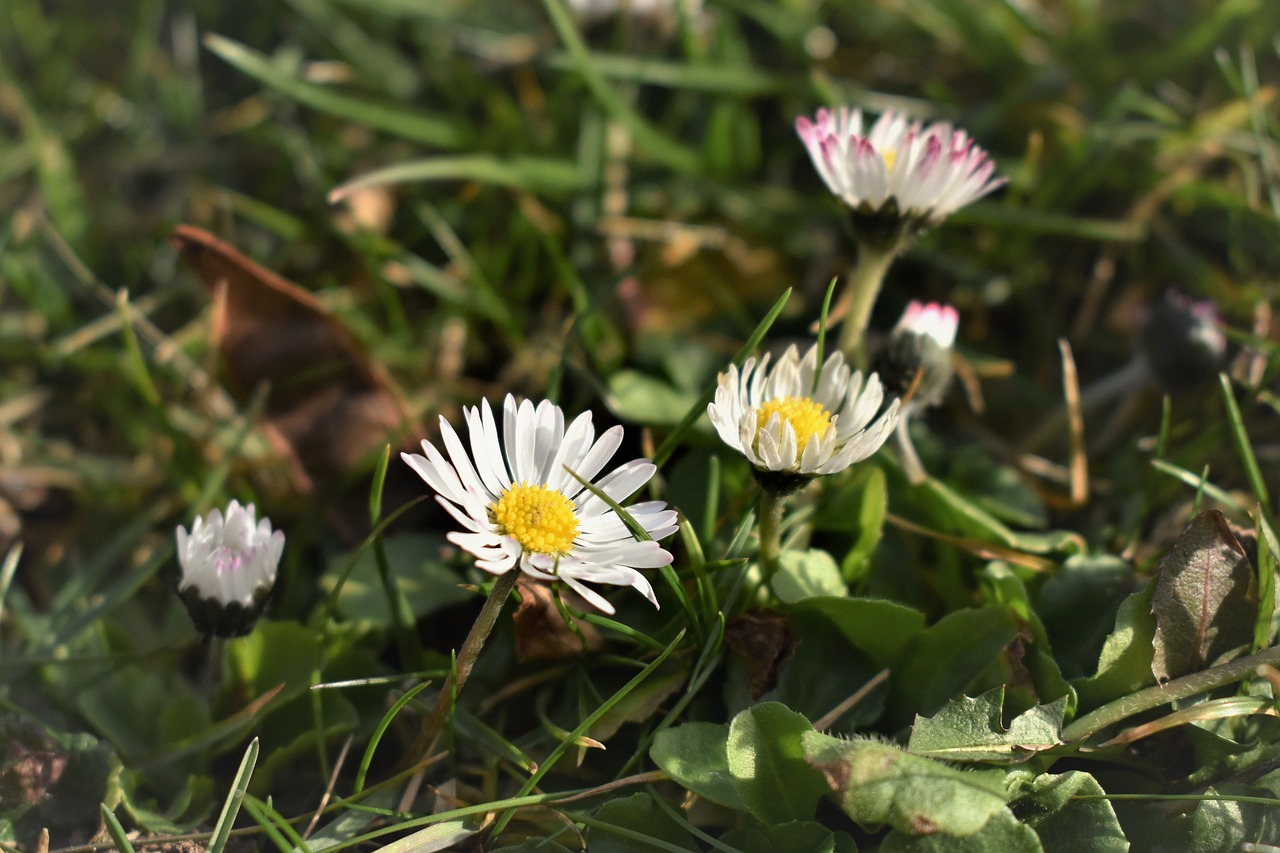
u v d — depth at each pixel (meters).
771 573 0.23
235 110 0.34
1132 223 0.29
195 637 0.24
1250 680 0.22
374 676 0.23
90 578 0.25
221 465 0.25
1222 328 0.26
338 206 0.30
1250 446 0.26
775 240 0.30
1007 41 0.32
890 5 0.33
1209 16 0.30
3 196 0.31
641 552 0.21
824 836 0.21
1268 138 0.29
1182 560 0.22
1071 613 0.23
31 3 0.36
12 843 0.22
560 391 0.27
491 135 0.31
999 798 0.21
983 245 0.30
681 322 0.29
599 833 0.22
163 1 0.36
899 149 0.23
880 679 0.23
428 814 0.22
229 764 0.23
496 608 0.21
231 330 0.26
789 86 0.31
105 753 0.22
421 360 0.29
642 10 0.33
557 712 0.23
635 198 0.30
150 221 0.31
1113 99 0.30
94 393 0.29
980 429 0.27
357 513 0.26
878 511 0.24
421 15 0.34
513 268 0.30
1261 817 0.21
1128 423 0.27
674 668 0.23
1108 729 0.22
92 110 0.33
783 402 0.22
